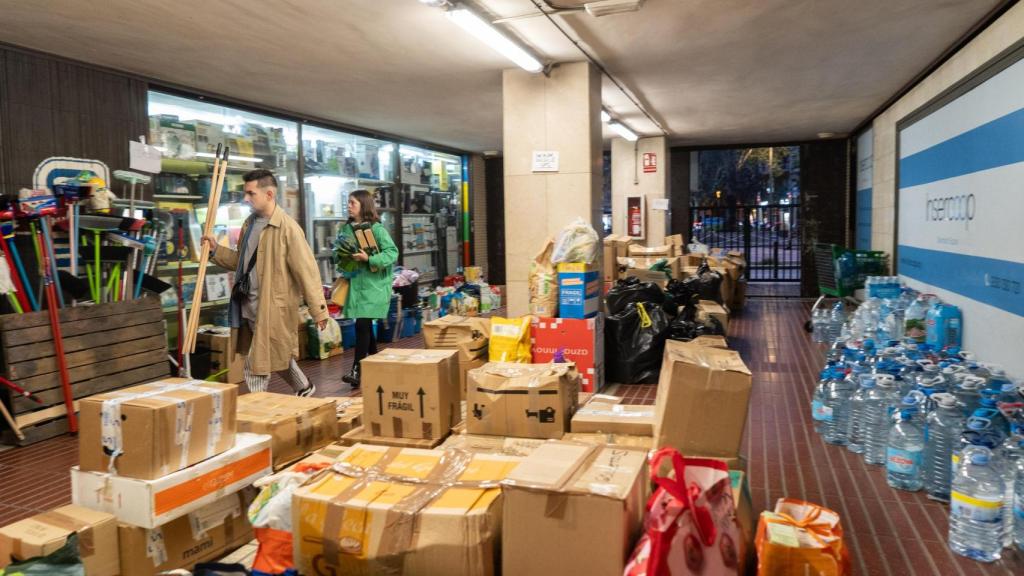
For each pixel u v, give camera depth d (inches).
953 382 155.0
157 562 101.3
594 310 219.6
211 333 243.8
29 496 144.2
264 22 182.2
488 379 123.6
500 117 337.4
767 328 350.0
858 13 189.0
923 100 272.1
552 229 238.7
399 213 414.6
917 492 137.3
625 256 359.9
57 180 198.8
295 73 240.5
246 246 175.2
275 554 92.7
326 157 350.3
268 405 136.5
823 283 342.3
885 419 153.0
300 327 283.4
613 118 363.6
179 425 101.9
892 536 118.5
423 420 125.3
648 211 446.9
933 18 195.6
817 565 84.0
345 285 229.6
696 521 76.2
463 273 480.7
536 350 209.9
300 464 106.6
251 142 297.7
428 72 242.4
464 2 172.6
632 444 115.4
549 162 237.3
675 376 110.2
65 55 210.1
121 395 106.1
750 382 108.0
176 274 260.1
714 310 273.1
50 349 181.3
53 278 183.5
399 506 84.8
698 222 550.0
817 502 133.0
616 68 246.5
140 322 204.5
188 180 265.4
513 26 194.5
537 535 78.8
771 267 601.3
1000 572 106.1
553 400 119.3
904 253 301.9
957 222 226.5
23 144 200.1
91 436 102.3
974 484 111.9
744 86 286.0
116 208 221.8
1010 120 183.2
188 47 205.0
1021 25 177.2
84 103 218.4
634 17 187.8
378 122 352.2
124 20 178.5
